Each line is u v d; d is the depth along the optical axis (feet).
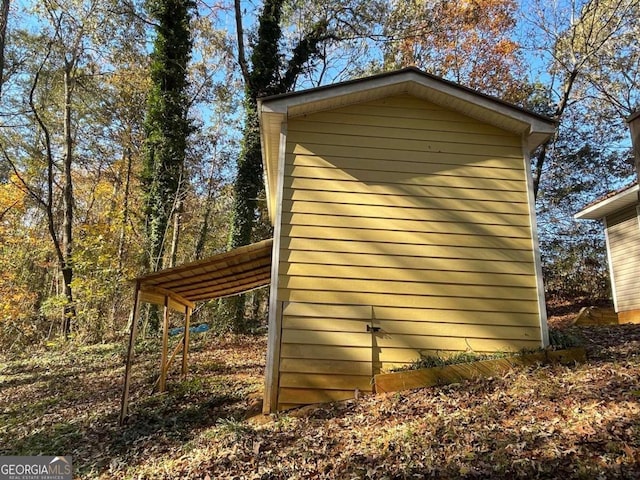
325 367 20.53
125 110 65.67
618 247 43.91
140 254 56.49
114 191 76.69
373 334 21.01
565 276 74.54
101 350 45.93
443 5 62.44
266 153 26.84
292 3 54.34
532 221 22.71
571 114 74.95
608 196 41.06
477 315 21.48
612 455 11.46
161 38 51.47
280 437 16.78
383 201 22.57
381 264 21.79
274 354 20.54
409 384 19.86
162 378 28.25
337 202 22.36
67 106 60.44
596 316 42.80
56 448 19.56
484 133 23.97
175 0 50.67
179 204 55.57
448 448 13.48
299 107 22.88
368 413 17.93
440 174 23.18
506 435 13.62
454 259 22.11
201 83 68.39
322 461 14.25
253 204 50.49
